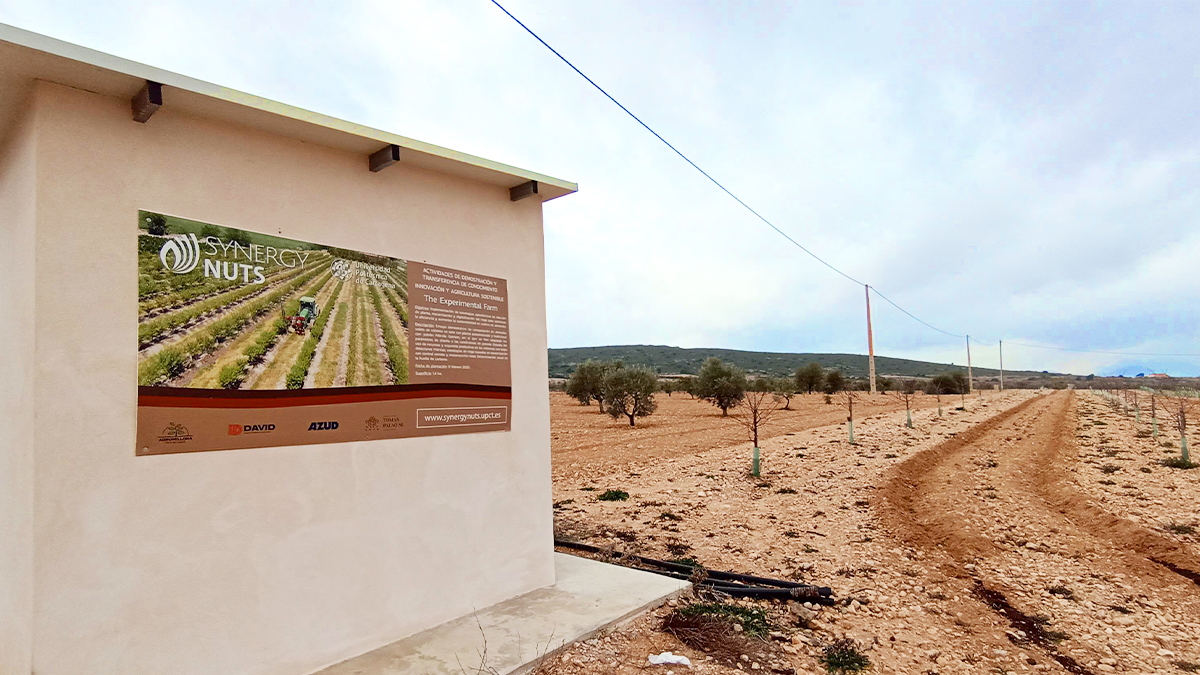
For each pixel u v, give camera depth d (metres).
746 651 5.46
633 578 6.87
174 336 4.06
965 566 8.73
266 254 4.54
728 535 9.74
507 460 6.19
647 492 13.20
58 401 3.59
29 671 3.47
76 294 3.69
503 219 6.36
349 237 5.06
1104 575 8.38
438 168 5.67
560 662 4.91
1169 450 18.38
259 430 4.43
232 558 4.25
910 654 5.86
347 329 4.99
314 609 4.65
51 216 3.62
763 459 17.16
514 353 6.35
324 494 4.76
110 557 3.74
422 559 5.38
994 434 24.78
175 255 4.10
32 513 3.49
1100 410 35.69
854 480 14.11
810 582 7.71
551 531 6.65
